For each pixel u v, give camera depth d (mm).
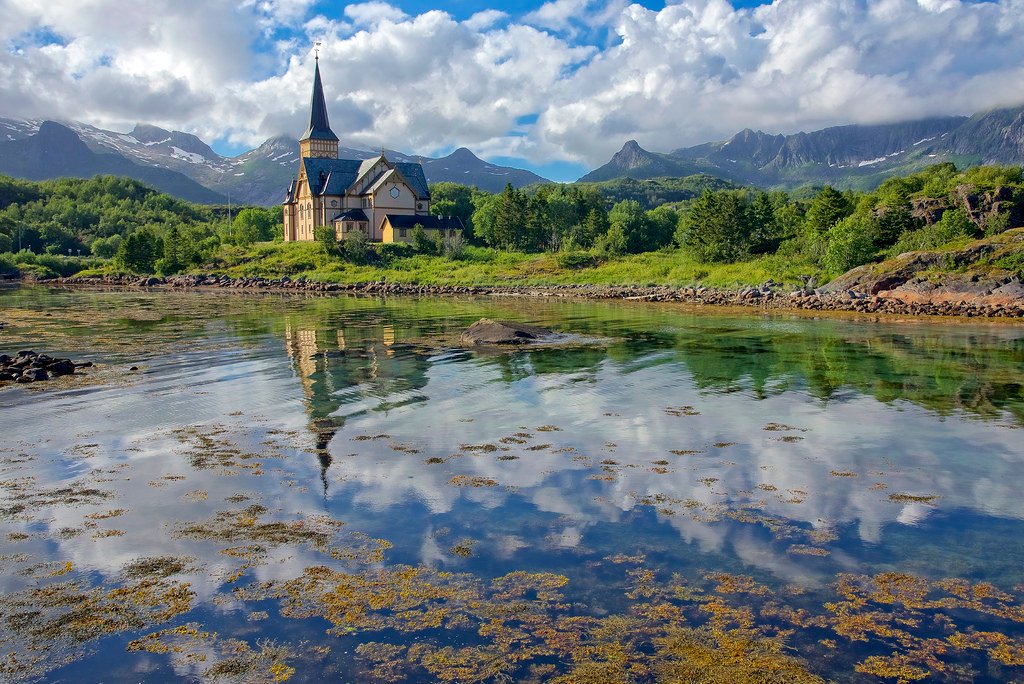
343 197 128500
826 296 54719
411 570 8859
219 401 18609
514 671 6832
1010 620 7758
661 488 11852
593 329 36938
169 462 13141
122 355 27250
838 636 7430
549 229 123750
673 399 19094
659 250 112188
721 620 7727
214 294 75188
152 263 117750
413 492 11594
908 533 10039
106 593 8258
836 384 21359
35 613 7812
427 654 7105
